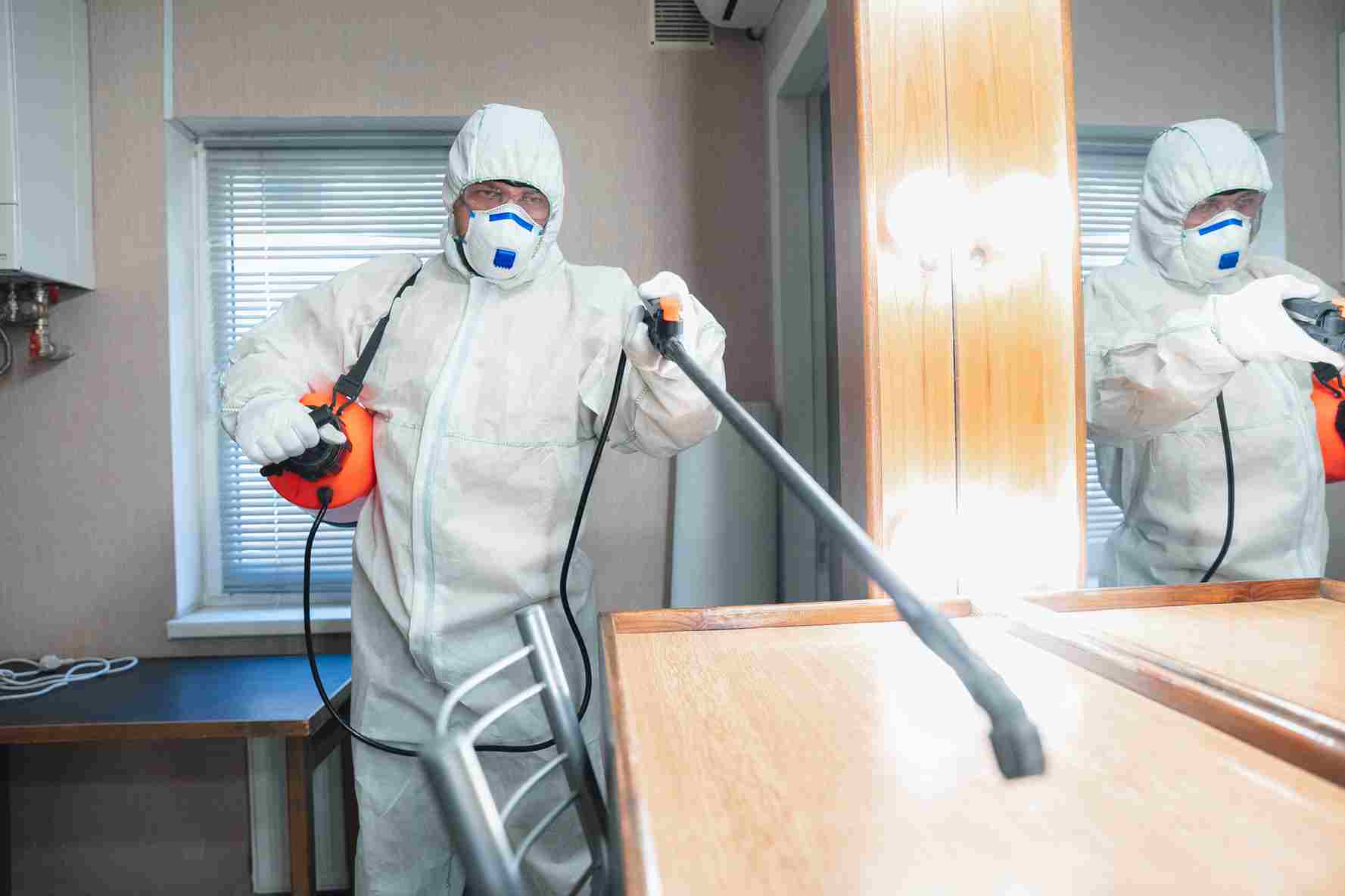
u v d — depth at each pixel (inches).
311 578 78.5
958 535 40.6
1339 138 30.9
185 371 75.5
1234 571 35.8
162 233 72.6
